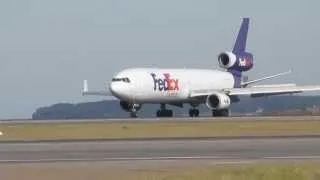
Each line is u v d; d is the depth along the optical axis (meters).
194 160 171.75
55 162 168.00
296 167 145.00
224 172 137.62
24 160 173.12
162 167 156.12
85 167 156.38
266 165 153.62
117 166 158.25
